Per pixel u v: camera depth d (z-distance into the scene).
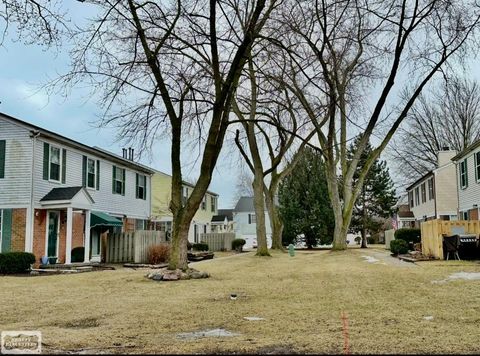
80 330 6.61
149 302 9.29
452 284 11.08
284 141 26.08
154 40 13.89
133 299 9.74
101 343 5.68
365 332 6.22
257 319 7.36
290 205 36.66
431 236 18.64
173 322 7.17
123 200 27.17
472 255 17.44
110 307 8.70
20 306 8.93
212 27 13.64
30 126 19.02
